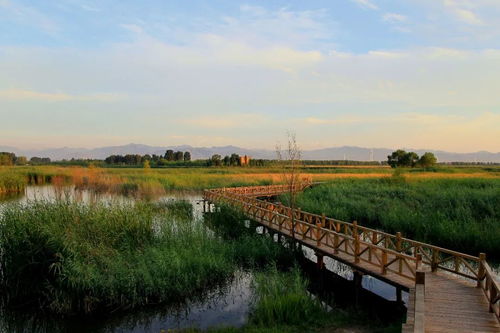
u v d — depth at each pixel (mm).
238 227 20312
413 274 10656
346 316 10430
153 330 10234
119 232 14602
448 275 11477
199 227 17828
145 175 56219
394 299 12133
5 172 49094
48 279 12125
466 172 66562
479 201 24469
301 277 13281
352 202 28812
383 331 9391
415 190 32938
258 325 9852
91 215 14883
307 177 49406
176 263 12875
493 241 17047
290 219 17828
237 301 11969
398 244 13531
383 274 11594
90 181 45344
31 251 12117
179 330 9977
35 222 13180
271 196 38750
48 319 10977
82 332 10320
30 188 45344
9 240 12539
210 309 11438
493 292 8422
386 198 29719
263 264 15406
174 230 16812
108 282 11453
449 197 27031
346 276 14641
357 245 12789
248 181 50125
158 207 27781
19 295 12078
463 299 9359
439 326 7781
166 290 11891
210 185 46906
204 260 13555
